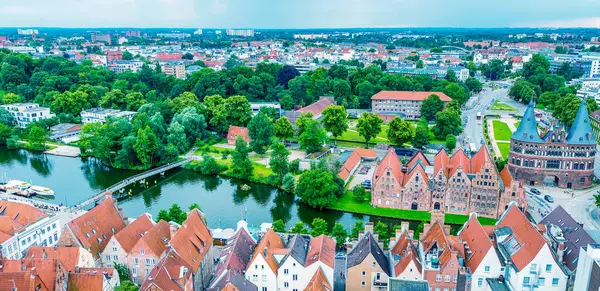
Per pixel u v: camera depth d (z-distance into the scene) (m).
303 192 166.25
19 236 116.56
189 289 91.81
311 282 91.44
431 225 104.50
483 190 151.00
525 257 90.12
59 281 89.69
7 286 84.88
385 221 153.38
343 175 182.75
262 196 181.00
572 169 174.38
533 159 177.25
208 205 170.75
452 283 90.06
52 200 172.12
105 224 117.62
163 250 107.62
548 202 160.88
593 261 79.38
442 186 155.12
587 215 148.88
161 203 172.75
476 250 95.69
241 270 97.81
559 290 89.56
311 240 109.94
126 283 92.62
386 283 96.06
